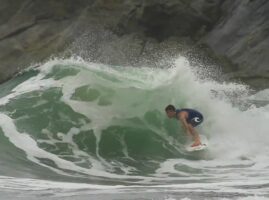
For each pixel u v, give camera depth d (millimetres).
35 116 10422
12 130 9797
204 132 10500
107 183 7453
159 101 10961
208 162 9203
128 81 11320
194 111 9969
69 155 9227
